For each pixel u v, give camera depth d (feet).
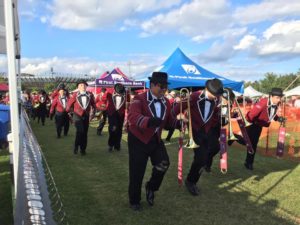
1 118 24.54
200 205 17.75
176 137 42.27
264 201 18.45
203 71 45.21
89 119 30.48
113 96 31.60
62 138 42.42
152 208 17.28
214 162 27.14
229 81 45.75
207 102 18.06
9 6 12.71
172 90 45.03
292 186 21.17
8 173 23.29
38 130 51.90
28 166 8.75
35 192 7.93
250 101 49.83
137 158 16.33
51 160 28.32
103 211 16.89
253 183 21.70
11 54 12.91
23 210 7.29
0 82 94.27
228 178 22.71
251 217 16.30
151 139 16.24
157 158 16.48
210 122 18.57
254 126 24.39
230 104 22.57
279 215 16.57
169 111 16.62
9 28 12.78
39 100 61.41
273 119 25.12
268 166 26.25
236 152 31.99
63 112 42.70
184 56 45.14
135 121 15.40
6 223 15.28
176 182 21.52
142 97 16.12
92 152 32.07
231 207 17.53
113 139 32.30
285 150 33.35
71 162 27.55
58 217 11.20
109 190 20.16
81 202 18.12
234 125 25.44
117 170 24.88
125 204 17.83
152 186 17.25
